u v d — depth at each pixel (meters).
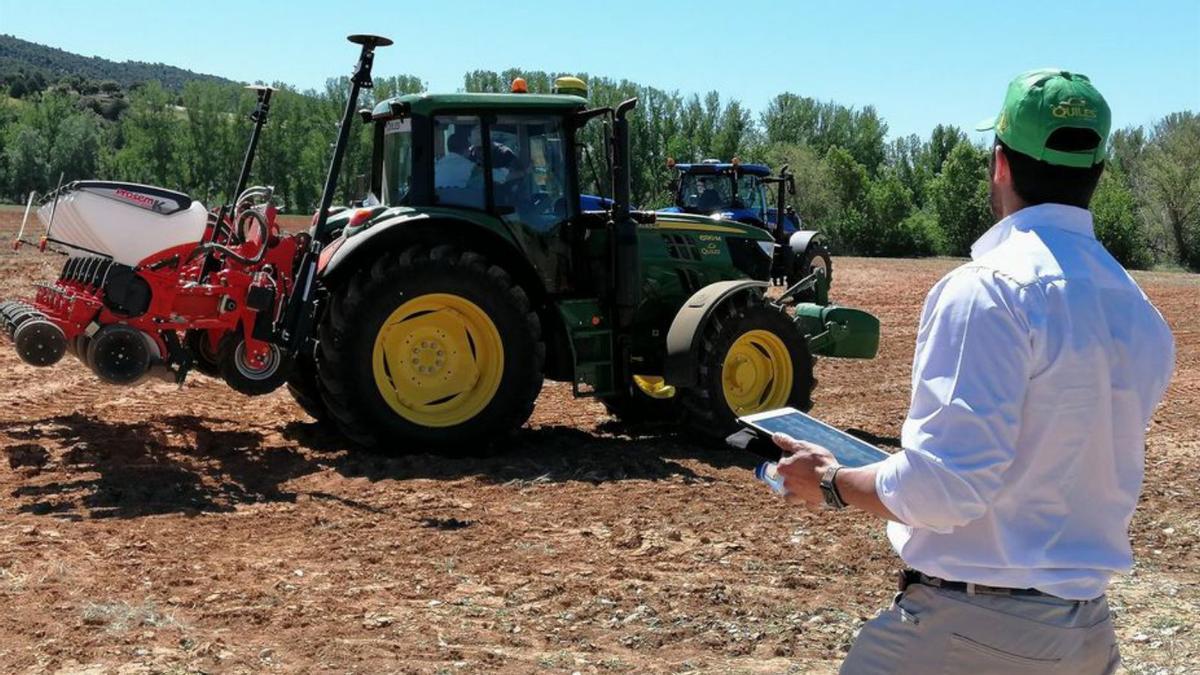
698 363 8.44
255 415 9.30
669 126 57.38
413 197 8.16
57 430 8.28
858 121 70.44
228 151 58.47
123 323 7.27
